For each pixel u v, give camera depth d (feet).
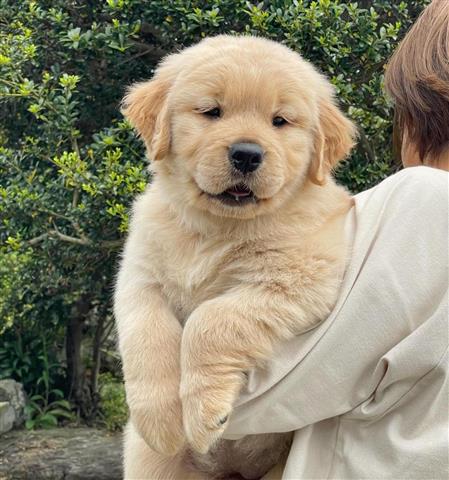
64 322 6.14
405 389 1.69
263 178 2.04
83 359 6.75
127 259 2.27
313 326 1.86
